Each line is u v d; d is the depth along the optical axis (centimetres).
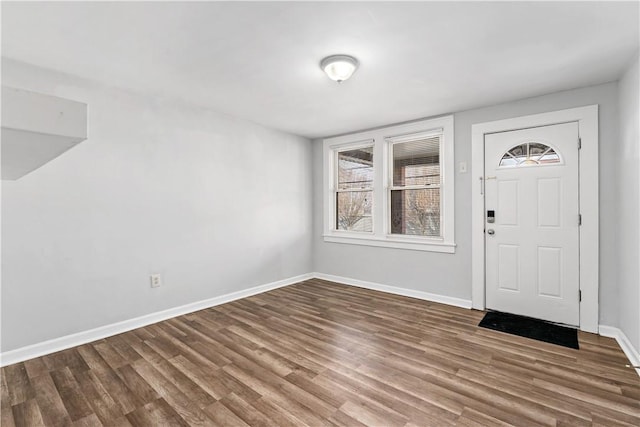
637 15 179
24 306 240
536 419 171
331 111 357
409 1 168
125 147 292
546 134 304
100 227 278
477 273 346
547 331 286
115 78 268
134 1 166
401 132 401
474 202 346
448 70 251
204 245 355
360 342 267
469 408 180
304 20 185
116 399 190
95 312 276
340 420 171
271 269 434
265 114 371
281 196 447
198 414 177
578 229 291
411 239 399
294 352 249
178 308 333
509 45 213
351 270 458
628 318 246
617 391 195
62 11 175
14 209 237
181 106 332
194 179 345
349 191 470
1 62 229
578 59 233
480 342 265
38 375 217
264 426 167
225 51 222
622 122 256
